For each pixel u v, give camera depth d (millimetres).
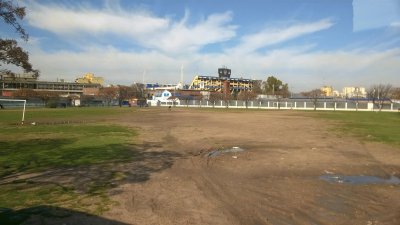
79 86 162125
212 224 6961
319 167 12852
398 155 15539
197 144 19406
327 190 9688
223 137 22828
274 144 19328
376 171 12250
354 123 35656
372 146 18406
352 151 16688
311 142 20125
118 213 7512
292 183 10469
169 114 56188
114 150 16703
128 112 62594
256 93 133875
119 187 9711
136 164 13195
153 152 16359
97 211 7613
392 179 11148
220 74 181125
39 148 17078
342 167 12875
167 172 11852
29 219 7059
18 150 16391
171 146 18531
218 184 10266
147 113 59312
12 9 8781
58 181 10297
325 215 7609
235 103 101500
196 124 34500
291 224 7051
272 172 12000
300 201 8609
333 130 27688
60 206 7922
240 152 16547
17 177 10758
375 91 92938
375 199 8867
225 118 44906
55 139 20859
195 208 7961
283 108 91438
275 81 148875
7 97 90438
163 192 9281
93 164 13047
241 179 10945
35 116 46969
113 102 116875
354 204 8414
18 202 8172
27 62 9375
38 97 96312
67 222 6922
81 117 45938
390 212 7832
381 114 58250
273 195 9133
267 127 30766
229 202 8461
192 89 157625
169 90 147250
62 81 161125
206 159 14570
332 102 86688
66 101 101250
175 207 8008
